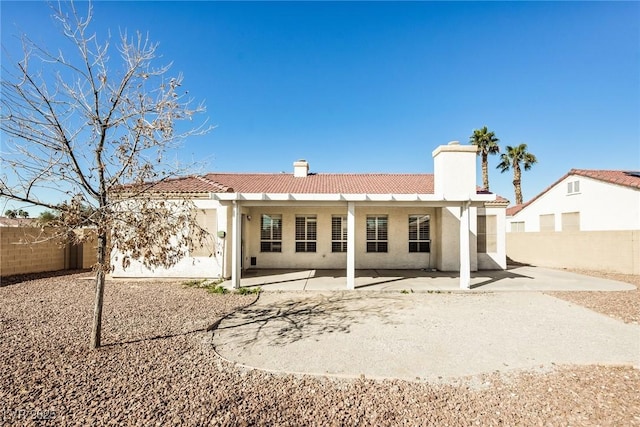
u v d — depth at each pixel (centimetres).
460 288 1005
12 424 297
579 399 354
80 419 307
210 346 518
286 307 793
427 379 409
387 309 774
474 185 1343
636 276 1300
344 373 427
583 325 642
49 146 428
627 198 1524
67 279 1125
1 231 1130
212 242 1208
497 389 381
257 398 356
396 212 1449
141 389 368
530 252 1806
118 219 435
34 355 452
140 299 848
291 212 1461
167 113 475
